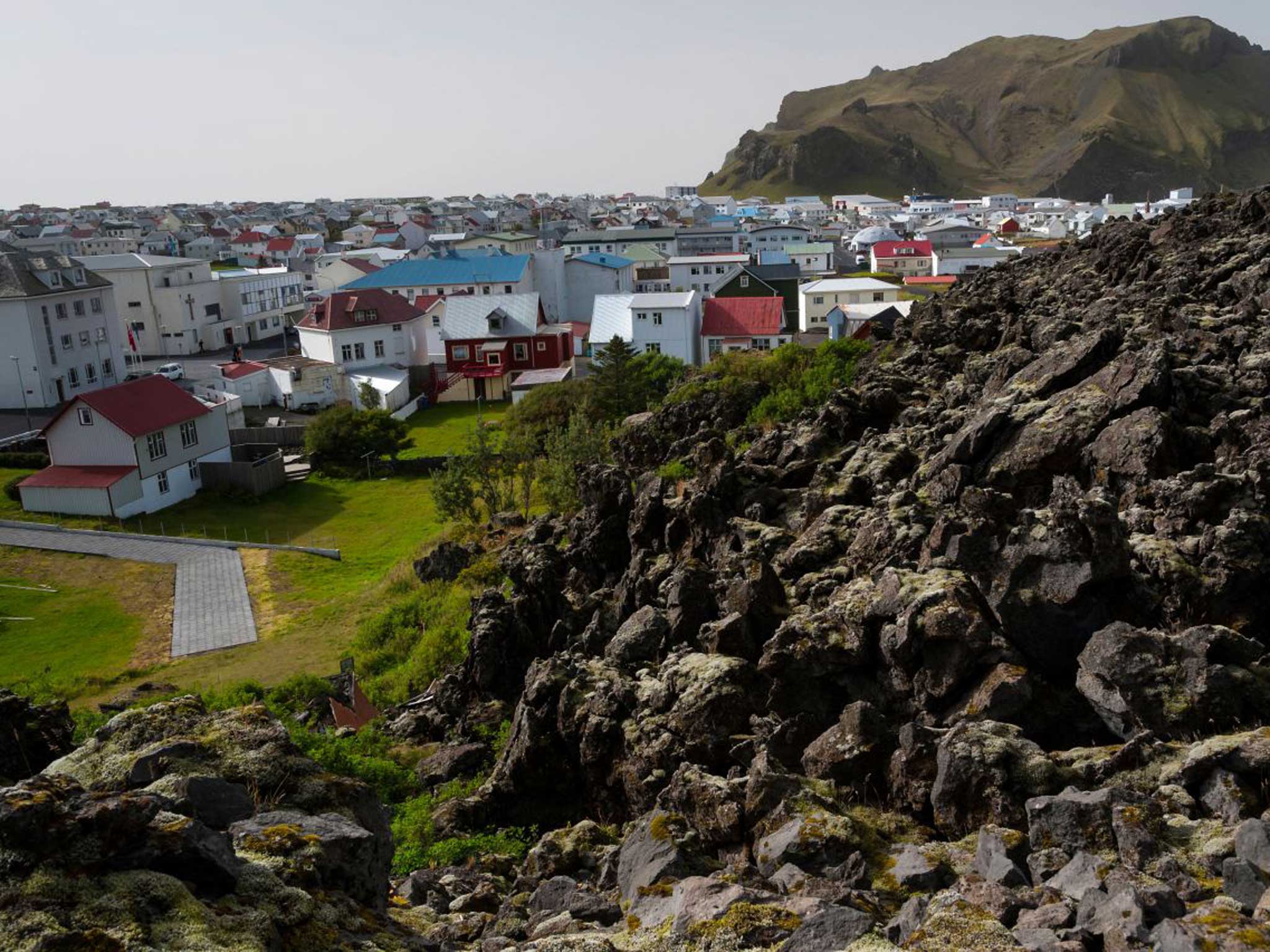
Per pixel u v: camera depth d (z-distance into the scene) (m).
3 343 97.94
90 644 51.72
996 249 180.00
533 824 20.45
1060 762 13.36
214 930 8.67
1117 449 21.50
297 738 24.39
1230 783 11.52
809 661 17.64
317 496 80.75
